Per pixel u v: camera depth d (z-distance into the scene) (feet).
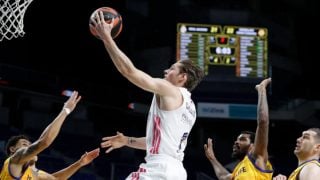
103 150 42.06
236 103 44.27
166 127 10.62
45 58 41.68
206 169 43.86
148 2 45.96
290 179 14.48
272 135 46.52
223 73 44.11
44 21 42.57
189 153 44.78
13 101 39.68
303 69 47.60
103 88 42.98
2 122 39.14
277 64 46.50
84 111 42.98
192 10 45.19
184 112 10.77
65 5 43.86
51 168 37.86
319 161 14.71
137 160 42.91
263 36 44.86
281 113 45.57
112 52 10.21
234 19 45.29
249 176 15.35
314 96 47.32
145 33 45.44
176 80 11.44
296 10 48.14
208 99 44.14
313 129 14.96
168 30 44.88
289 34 47.70
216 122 44.60
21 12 15.42
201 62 44.09
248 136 17.08
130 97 43.93
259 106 15.33
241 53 44.42
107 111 43.57
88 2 44.73
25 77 39.78
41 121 40.93
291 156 45.83
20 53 40.70
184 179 10.70
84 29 44.04
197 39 44.42
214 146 45.52
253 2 46.37
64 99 40.93
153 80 10.46
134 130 44.50
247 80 44.16
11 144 15.98
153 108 10.88
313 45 47.91
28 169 14.99
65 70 42.37
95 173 39.75
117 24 11.07
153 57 44.83
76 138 41.86
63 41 42.93
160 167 10.48
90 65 43.57
